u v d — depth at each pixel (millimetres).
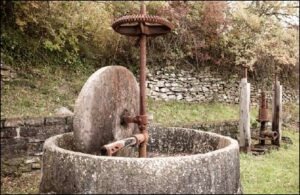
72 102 7402
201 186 2432
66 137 3354
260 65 11898
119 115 3279
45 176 2652
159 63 10156
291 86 13508
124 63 10000
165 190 2311
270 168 6617
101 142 3012
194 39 10500
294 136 10289
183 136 4023
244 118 7824
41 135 5754
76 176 2385
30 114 6223
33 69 7902
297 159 7602
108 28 8859
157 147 4156
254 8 13000
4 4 7512
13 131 5469
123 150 3662
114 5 9516
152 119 8000
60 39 7961
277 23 12078
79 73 8805
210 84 10898
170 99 10125
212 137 3678
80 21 8438
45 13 7840
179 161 2375
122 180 2285
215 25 10891
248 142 7805
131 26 3119
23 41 7895
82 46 9156
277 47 11359
